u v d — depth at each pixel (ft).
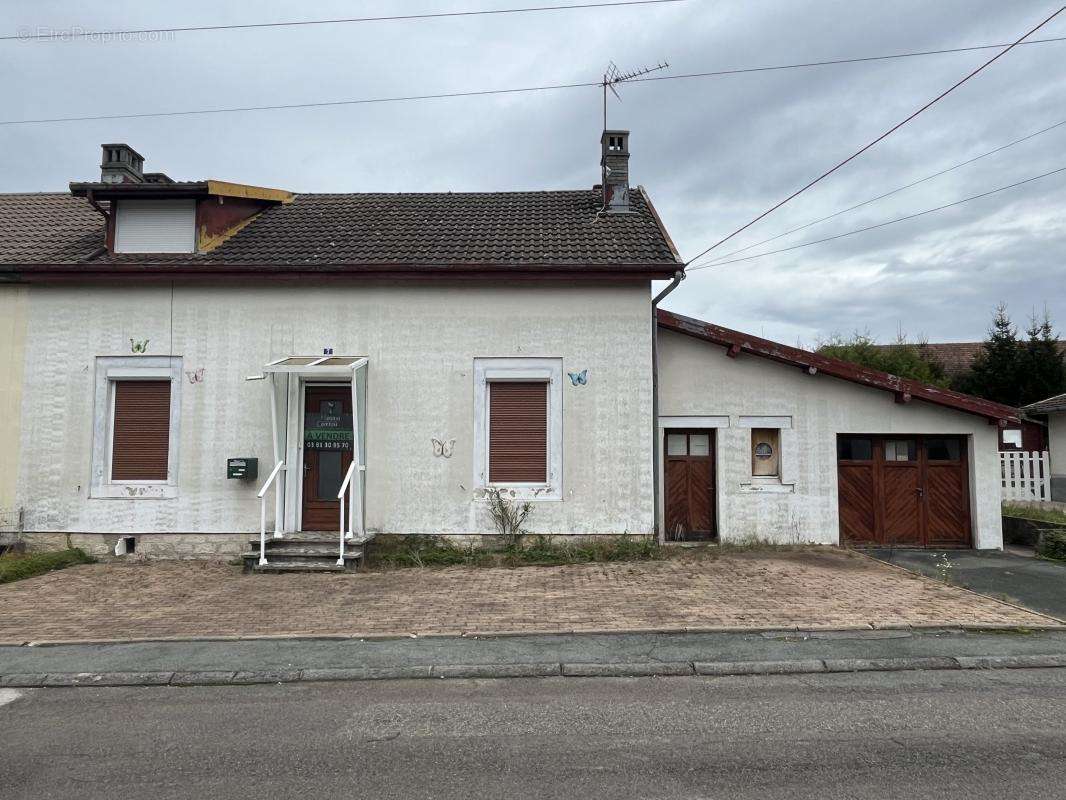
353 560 31.83
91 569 32.81
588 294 35.68
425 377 35.58
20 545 34.96
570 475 34.99
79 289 36.06
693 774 13.20
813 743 14.61
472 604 25.89
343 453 36.19
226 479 35.32
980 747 14.33
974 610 24.70
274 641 22.09
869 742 14.64
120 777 13.30
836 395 38.52
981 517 38.11
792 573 30.83
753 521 37.99
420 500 35.06
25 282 35.88
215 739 15.17
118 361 35.81
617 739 14.94
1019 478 50.93
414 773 13.38
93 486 35.27
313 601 26.58
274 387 34.53
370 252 36.22
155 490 35.24
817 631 22.63
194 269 34.73
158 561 34.55
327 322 35.88
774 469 38.86
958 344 106.93
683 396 38.45
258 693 18.28
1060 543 35.37
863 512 38.91
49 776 13.37
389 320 35.81
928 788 12.52
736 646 21.22
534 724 15.88
